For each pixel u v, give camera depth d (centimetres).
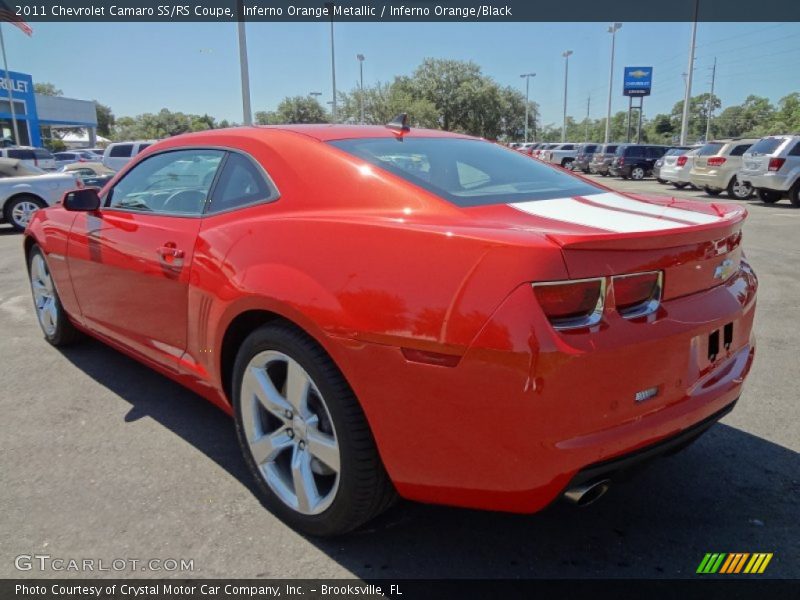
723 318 227
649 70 6212
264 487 261
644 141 11488
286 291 229
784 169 1516
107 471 295
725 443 323
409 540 246
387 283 206
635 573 228
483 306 187
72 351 461
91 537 246
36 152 2459
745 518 260
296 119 5538
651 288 205
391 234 212
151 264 310
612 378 192
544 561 234
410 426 203
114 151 2022
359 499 222
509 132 6431
